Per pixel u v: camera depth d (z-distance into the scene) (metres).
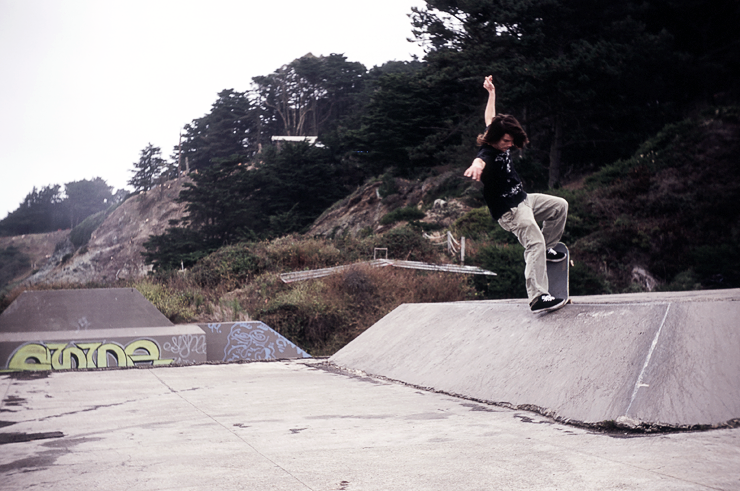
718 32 31.44
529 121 31.61
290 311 13.67
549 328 4.64
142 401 4.75
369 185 46.19
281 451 2.91
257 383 5.76
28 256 113.19
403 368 5.89
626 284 20.62
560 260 4.97
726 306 3.80
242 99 103.75
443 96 43.44
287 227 50.69
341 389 5.19
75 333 9.66
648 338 3.69
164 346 9.79
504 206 4.59
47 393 5.34
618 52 28.92
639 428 3.10
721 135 25.30
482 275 17.45
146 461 2.75
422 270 17.50
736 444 2.78
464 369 5.01
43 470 2.61
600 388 3.58
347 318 14.05
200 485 2.33
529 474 2.40
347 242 20.50
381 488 2.25
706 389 3.27
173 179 95.56
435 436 3.21
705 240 21.47
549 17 30.88
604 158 32.34
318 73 103.69
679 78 30.11
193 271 17.44
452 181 37.75
